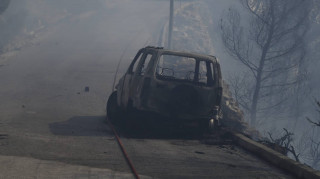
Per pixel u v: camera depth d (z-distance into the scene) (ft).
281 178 35.42
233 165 38.81
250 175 35.65
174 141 49.16
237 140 49.93
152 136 51.08
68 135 48.06
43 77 121.70
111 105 60.75
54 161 35.47
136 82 51.62
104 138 47.70
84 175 32.09
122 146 43.24
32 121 57.72
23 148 39.17
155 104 49.90
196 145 47.62
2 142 40.96
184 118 50.26
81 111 73.61
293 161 38.34
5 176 30.12
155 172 34.42
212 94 50.93
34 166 33.37
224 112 83.41
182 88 50.21
